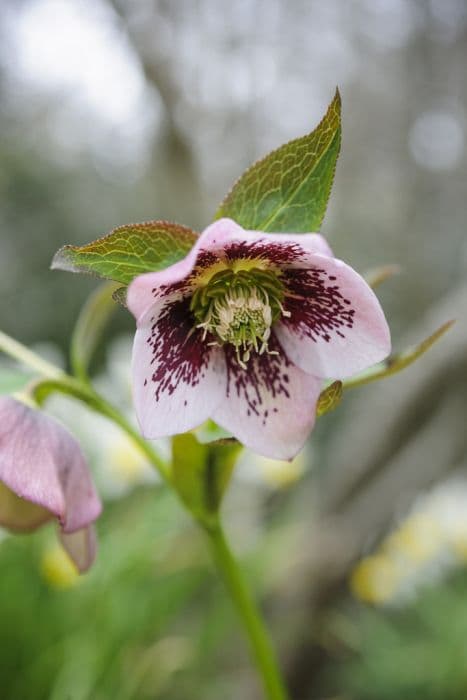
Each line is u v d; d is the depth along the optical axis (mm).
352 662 898
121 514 761
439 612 854
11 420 412
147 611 683
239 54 1577
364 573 835
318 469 1029
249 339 401
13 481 400
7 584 662
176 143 1371
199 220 1438
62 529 409
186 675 749
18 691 624
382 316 384
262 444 396
